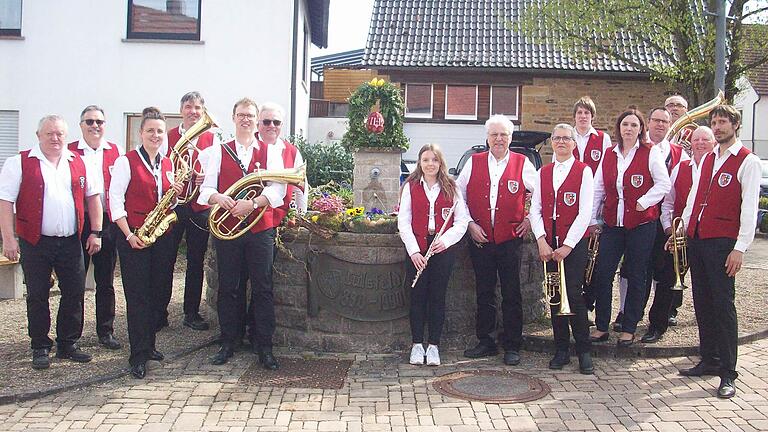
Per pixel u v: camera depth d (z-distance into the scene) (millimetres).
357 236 6188
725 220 5270
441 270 5895
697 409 4914
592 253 6387
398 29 18484
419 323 5988
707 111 6535
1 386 5191
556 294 5840
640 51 17500
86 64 13453
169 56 13477
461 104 17734
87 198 5957
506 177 5977
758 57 14656
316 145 14062
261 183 5551
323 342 6359
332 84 22828
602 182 6207
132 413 4824
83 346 6289
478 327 6219
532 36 16109
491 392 5254
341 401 5090
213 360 5918
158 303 5871
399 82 17625
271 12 13414
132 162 5668
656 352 6078
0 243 11148
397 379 5578
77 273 5836
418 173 6008
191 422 4684
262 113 5898
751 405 4980
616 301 8008
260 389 5320
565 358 5875
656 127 6305
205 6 13414
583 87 17656
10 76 13469
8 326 6941
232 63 13477
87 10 13398
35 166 5598
